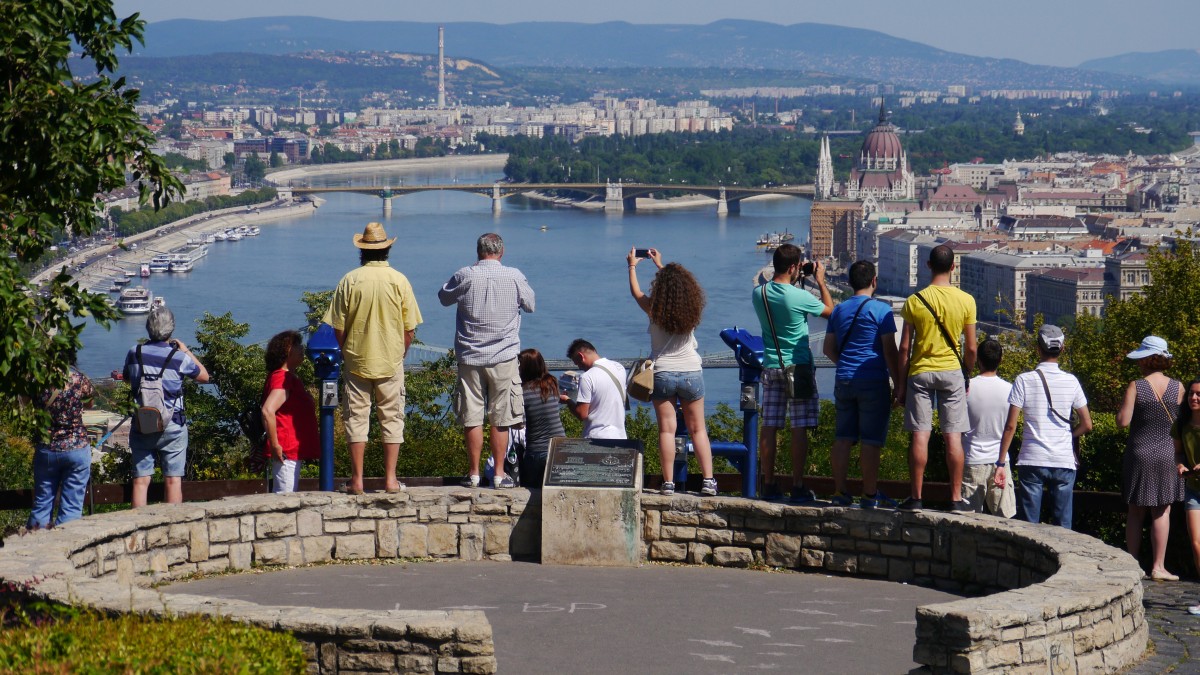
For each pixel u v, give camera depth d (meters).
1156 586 18.17
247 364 43.06
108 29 18.94
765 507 18.53
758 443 21.83
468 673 12.36
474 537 19.03
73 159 17.97
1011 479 20.09
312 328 31.45
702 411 19.53
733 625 15.29
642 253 20.11
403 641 12.45
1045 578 15.86
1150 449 18.45
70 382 19.14
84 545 15.77
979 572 17.08
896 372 18.64
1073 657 13.14
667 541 18.97
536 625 15.21
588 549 18.64
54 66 18.19
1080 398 19.19
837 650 14.28
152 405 19.59
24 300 17.41
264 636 11.09
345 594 16.73
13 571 14.12
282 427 20.00
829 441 32.94
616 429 19.94
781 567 18.47
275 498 18.44
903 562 17.73
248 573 17.98
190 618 11.52
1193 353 61.84
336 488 21.03
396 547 18.92
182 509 17.59
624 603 16.33
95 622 10.95
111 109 18.30
